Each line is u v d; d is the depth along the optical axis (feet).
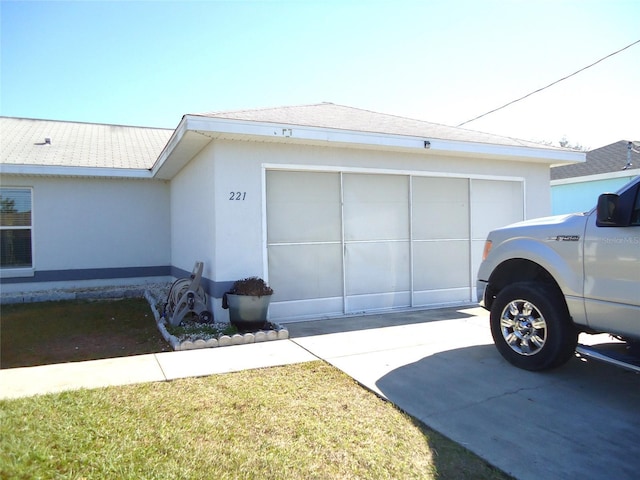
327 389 13.37
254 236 22.75
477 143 26.96
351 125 25.00
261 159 22.94
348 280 25.68
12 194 34.55
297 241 24.22
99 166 35.19
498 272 16.76
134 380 14.12
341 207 25.35
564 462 9.28
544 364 14.38
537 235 15.01
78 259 36.19
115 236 37.29
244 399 12.48
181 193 32.50
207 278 23.81
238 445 9.73
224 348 18.25
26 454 8.96
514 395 12.93
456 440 10.19
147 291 33.76
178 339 19.16
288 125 21.57
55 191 35.45
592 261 13.03
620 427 10.91
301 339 19.67
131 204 37.78
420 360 16.31
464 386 13.62
